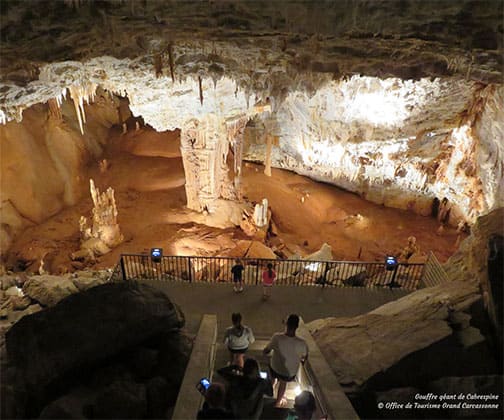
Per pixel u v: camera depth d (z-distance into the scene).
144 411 4.75
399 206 25.56
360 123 17.05
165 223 19.55
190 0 6.34
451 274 9.52
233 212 20.28
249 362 4.32
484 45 7.16
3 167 19.03
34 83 10.24
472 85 13.09
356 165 20.80
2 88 9.72
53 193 21.22
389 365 5.61
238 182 21.12
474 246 8.65
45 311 5.39
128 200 21.94
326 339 6.48
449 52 8.07
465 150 17.28
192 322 7.31
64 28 7.21
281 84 11.40
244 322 8.97
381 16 6.41
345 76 10.25
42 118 22.22
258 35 7.86
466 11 6.25
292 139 21.27
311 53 8.62
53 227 19.73
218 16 6.85
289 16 6.55
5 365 5.07
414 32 7.02
